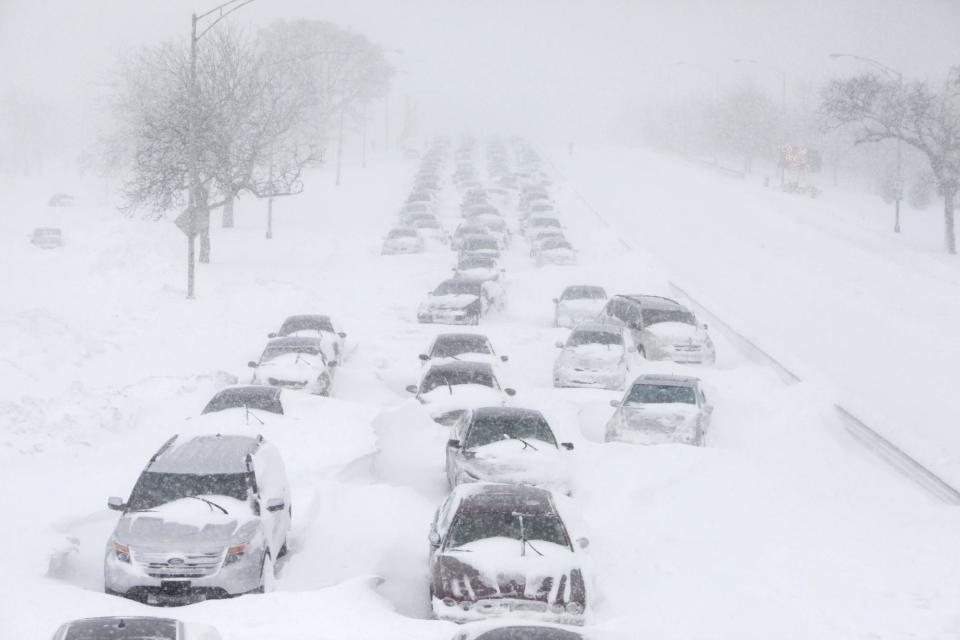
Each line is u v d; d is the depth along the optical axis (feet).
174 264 132.05
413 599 40.16
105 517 47.01
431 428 65.21
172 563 36.58
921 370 90.17
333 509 49.60
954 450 64.28
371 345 97.60
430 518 49.90
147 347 86.22
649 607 38.19
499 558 35.96
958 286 139.85
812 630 35.47
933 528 47.73
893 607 37.73
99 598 34.35
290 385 72.54
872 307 123.54
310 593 35.73
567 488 49.83
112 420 61.00
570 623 34.78
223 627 31.94
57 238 159.84
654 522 50.01
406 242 157.99
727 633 35.09
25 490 48.44
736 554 44.96
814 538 47.03
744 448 64.95
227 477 40.91
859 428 69.00
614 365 80.33
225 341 92.79
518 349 97.19
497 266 133.28
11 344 76.79
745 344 97.66
